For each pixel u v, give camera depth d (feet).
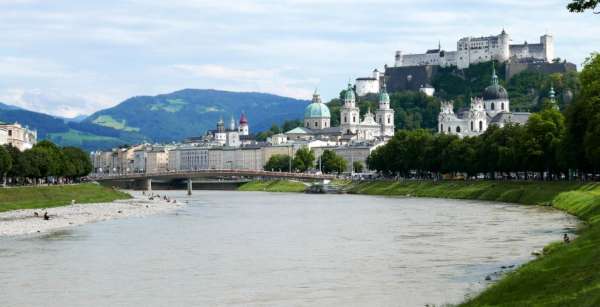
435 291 483.92
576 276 396.16
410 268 571.69
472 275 531.50
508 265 565.12
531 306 371.97
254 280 537.24
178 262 622.54
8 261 631.15
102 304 468.34
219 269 584.40
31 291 506.89
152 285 524.11
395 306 447.83
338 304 458.91
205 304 465.88
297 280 535.19
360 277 540.93
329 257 638.53
